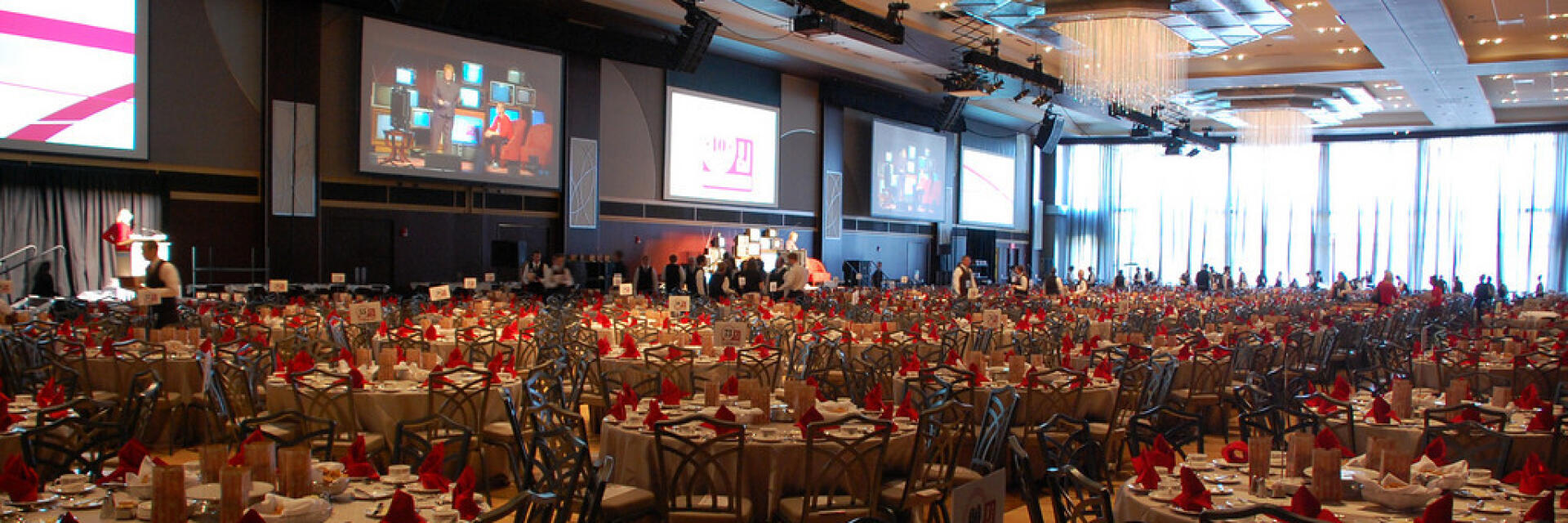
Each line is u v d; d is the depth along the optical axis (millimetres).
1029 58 21297
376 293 16641
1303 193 34188
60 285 14383
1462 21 18562
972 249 31766
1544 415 5223
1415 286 32500
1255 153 34781
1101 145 36406
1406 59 20656
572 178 20281
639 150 21906
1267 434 6391
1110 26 16828
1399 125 30828
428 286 18016
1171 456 3986
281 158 16297
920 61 22797
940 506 4918
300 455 3160
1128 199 36219
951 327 11203
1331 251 33781
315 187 16641
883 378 7926
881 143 27500
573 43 19312
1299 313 16844
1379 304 18688
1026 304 16594
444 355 8852
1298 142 27938
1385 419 5410
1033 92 25516
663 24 19500
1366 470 3879
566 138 20125
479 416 5812
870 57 22984
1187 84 24750
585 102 20547
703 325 10359
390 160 17250
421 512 3162
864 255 27859
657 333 9766
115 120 14828
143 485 3273
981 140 32281
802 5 15180
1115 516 3816
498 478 6363
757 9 18047
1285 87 25906
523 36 18656
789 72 24859
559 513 3361
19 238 14031
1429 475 3834
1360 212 33438
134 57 15008
